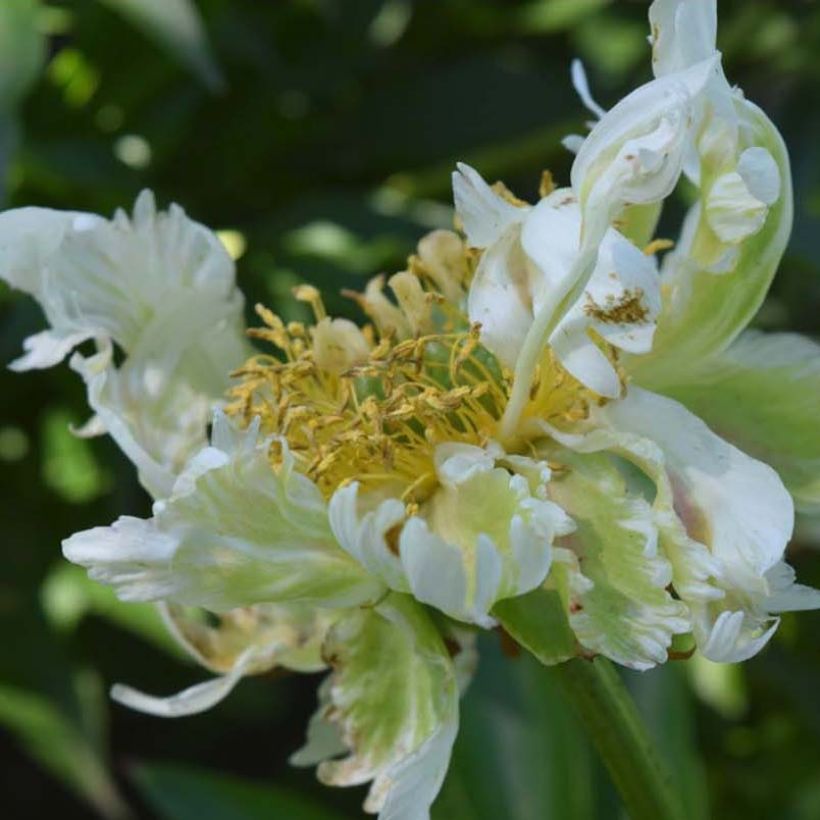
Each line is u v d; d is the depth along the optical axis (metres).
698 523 0.83
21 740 1.13
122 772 1.18
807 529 0.99
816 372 0.85
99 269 0.87
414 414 0.84
